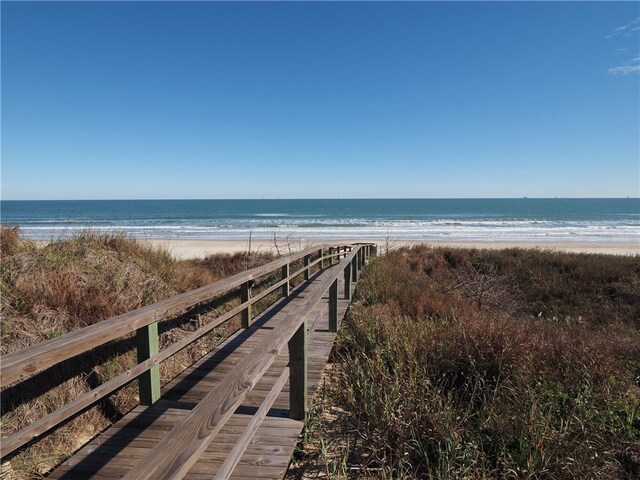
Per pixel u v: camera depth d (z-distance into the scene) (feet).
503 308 26.66
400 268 35.86
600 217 193.06
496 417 10.00
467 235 108.27
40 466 8.82
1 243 15.11
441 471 8.68
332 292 17.83
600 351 14.21
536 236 105.40
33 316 12.17
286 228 133.28
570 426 9.86
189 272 22.38
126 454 8.84
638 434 10.16
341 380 12.93
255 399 11.64
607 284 31.53
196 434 4.53
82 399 7.79
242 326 17.76
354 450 10.02
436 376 12.52
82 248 17.61
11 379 5.78
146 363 9.86
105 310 13.78
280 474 8.24
